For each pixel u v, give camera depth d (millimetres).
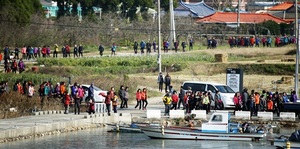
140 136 95875
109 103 103812
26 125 91812
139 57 160250
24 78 126250
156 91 130625
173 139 93750
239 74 116938
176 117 104625
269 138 92688
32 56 159750
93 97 110188
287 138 88312
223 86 114625
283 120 105438
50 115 102875
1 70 142750
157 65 152125
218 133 93562
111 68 147625
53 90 110188
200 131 93750
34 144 86188
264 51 174250
